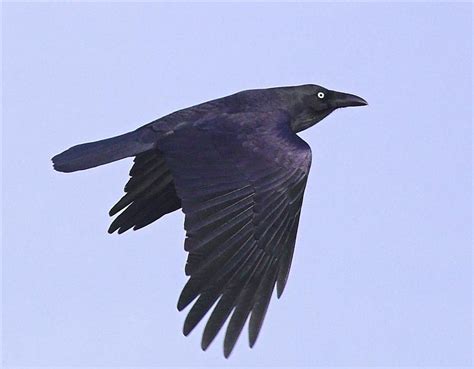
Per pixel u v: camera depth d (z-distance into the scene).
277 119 15.12
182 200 13.97
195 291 13.29
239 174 14.16
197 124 14.85
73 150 15.04
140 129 15.05
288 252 13.90
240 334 13.24
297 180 14.27
